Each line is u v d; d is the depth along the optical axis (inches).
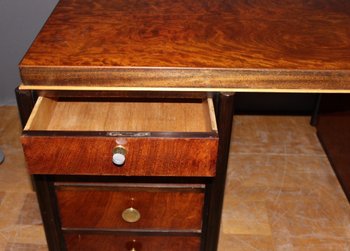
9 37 66.6
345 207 56.6
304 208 56.3
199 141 32.8
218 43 36.9
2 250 50.1
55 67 33.1
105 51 35.3
